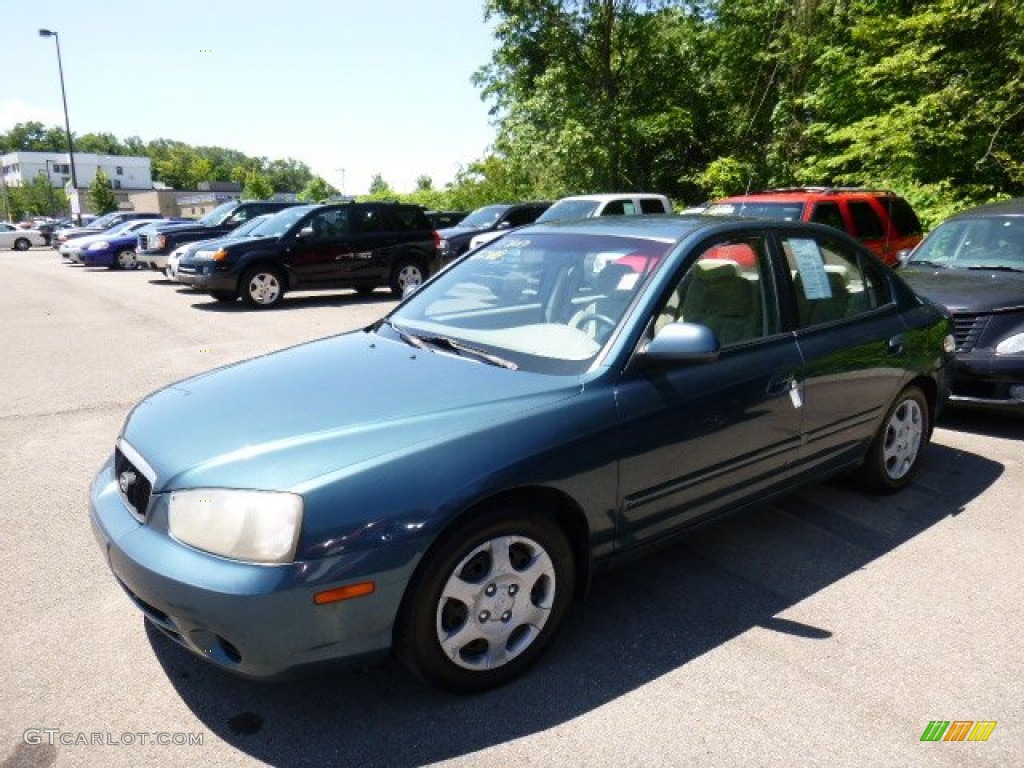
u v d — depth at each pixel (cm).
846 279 407
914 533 394
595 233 366
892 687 270
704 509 328
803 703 262
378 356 329
